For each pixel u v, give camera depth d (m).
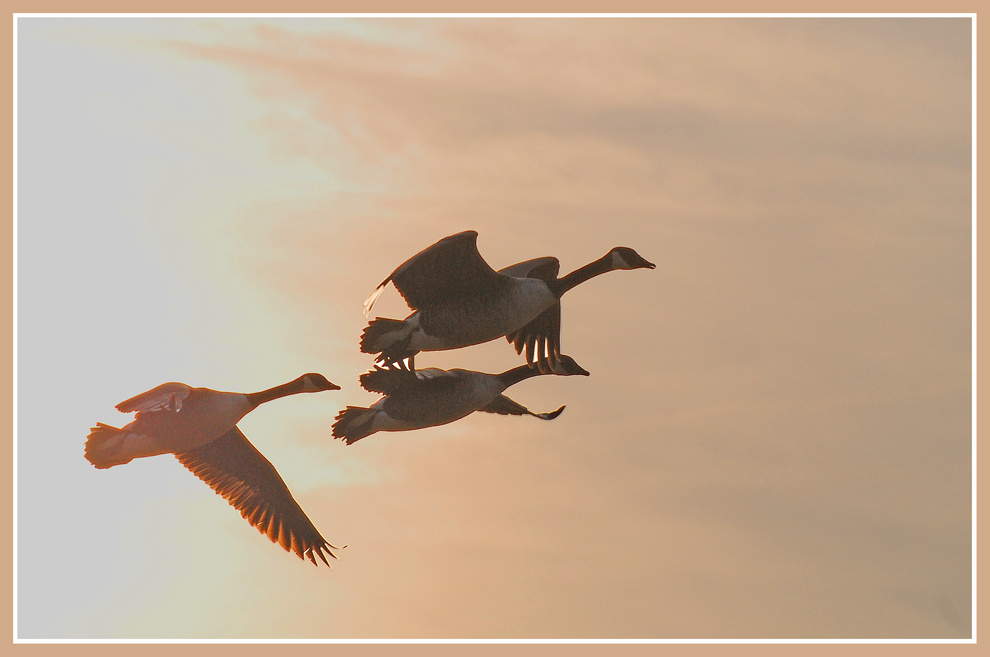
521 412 17.91
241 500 19.62
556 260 18.05
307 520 19.62
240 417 17.97
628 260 18.05
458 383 16.75
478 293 16.09
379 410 16.47
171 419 17.61
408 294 16.05
